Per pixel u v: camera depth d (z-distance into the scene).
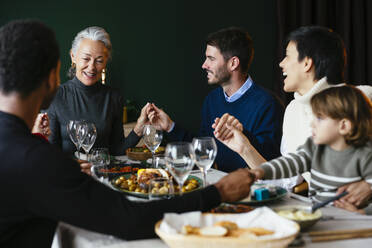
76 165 0.86
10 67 0.82
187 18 4.09
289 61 1.80
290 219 0.94
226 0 4.19
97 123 2.28
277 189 1.29
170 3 4.02
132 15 3.92
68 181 0.81
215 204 0.95
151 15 3.98
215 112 2.34
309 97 1.75
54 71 0.89
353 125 1.25
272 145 2.04
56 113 2.25
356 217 1.07
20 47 0.82
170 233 0.78
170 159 1.08
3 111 0.84
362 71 4.38
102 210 0.83
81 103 2.28
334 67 1.71
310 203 1.20
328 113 1.28
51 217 0.83
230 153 2.17
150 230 0.87
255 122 2.10
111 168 1.67
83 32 2.26
